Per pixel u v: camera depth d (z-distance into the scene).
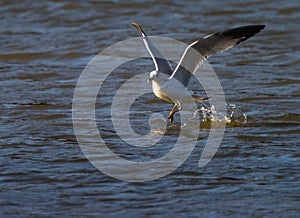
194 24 25.55
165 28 25.16
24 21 26.17
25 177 12.90
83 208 11.57
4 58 22.28
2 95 18.47
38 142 14.85
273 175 12.81
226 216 11.19
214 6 27.42
